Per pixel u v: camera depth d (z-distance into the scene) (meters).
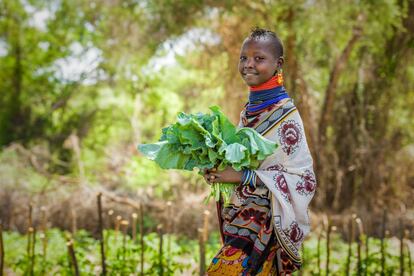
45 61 15.88
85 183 9.77
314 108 11.09
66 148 13.99
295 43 9.72
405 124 10.73
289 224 2.79
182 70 12.12
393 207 10.27
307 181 2.88
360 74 10.55
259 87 2.92
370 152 10.45
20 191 9.41
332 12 8.94
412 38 9.59
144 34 10.25
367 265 5.09
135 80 11.70
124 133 13.90
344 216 9.61
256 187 2.85
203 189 9.88
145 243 5.14
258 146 2.74
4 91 15.93
